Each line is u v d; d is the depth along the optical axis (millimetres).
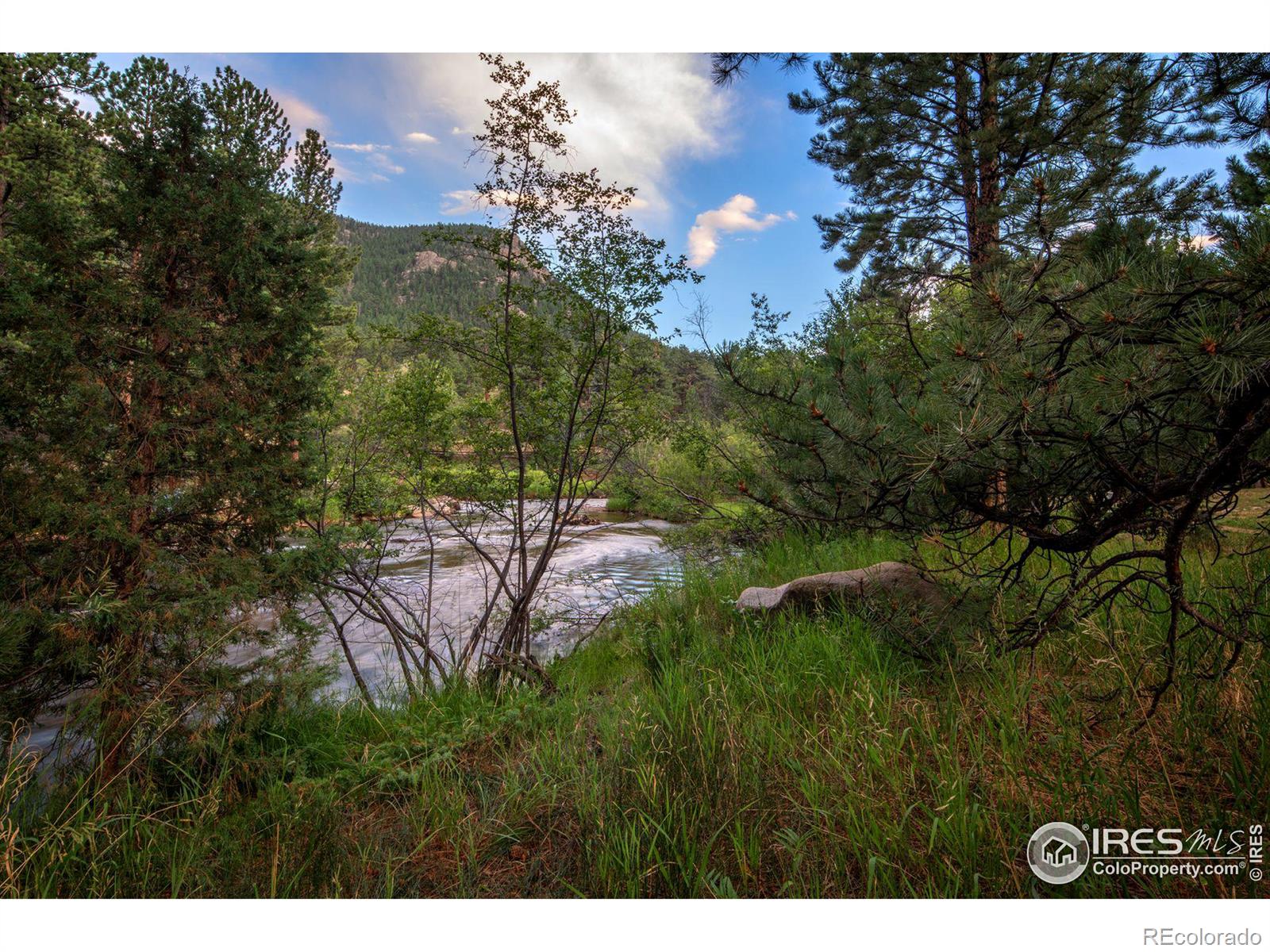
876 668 3549
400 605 5586
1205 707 2678
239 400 3707
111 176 3586
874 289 9000
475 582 8852
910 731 2824
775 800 2559
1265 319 1828
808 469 3264
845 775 2492
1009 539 3213
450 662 5223
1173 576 2537
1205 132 6367
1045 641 3459
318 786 3068
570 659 5473
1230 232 1975
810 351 3508
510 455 5703
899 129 8055
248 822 2861
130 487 3523
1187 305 2039
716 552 7914
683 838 2270
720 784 2547
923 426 2652
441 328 5211
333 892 2326
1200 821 2035
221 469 3625
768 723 3117
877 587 4184
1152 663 2953
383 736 3990
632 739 3018
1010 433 2461
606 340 5121
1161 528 2738
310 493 4891
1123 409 2242
